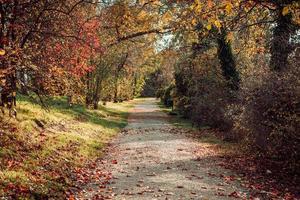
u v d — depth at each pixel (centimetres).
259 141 1461
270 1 844
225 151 1862
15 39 1331
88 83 3966
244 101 1750
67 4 1599
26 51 1281
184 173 1348
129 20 1550
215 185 1176
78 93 1830
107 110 4678
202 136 2508
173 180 1235
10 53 1052
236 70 2689
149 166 1470
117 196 1042
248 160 1609
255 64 2114
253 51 1991
